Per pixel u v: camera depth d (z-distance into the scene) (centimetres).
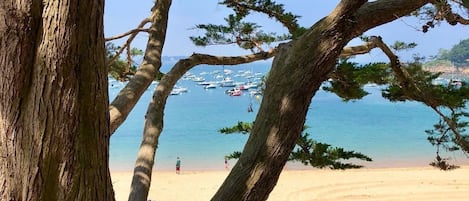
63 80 151
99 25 159
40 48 150
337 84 437
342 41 208
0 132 153
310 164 424
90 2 153
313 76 205
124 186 1998
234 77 6762
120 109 298
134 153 3088
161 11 382
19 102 152
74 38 151
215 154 3078
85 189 158
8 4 147
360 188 2067
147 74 336
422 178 2248
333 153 425
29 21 148
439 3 287
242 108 4919
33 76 152
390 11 217
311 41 208
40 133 151
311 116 4584
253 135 206
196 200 1948
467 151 371
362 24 213
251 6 520
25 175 152
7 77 150
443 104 400
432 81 421
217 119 4366
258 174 198
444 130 428
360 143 3412
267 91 211
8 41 148
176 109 5022
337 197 1922
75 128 154
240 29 538
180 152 3134
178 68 369
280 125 201
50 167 153
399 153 3041
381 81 425
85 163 158
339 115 4656
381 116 4575
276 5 519
